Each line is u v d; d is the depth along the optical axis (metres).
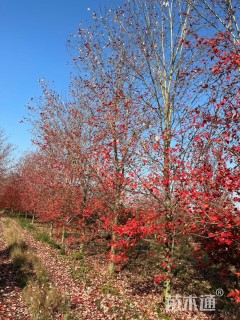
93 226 16.77
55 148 19.78
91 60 13.88
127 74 13.07
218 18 7.14
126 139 11.95
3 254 15.06
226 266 9.95
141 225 8.95
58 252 17.70
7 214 43.53
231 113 6.81
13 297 9.47
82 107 16.31
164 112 10.38
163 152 9.45
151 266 15.41
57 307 8.99
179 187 8.48
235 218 6.84
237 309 10.88
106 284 12.30
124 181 10.80
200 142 8.19
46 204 22.80
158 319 9.30
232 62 6.48
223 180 6.92
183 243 15.02
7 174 43.66
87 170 14.73
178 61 10.30
